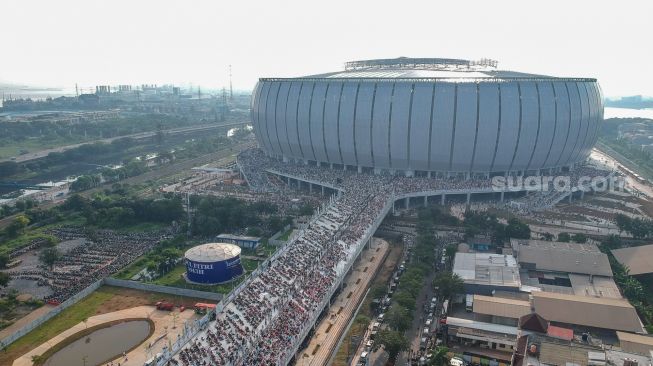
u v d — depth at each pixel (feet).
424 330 426.51
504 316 425.28
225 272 531.50
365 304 474.49
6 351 407.64
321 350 399.85
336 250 549.95
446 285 469.16
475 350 403.54
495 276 500.33
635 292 481.46
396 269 556.92
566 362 293.84
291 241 561.02
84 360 383.65
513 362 316.60
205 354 360.48
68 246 638.94
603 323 404.57
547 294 449.06
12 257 605.31
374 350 395.55
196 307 474.90
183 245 638.53
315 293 460.55
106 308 481.87
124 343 418.92
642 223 652.07
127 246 636.48
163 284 526.98
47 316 460.14
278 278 478.59
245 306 429.38
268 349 370.73
